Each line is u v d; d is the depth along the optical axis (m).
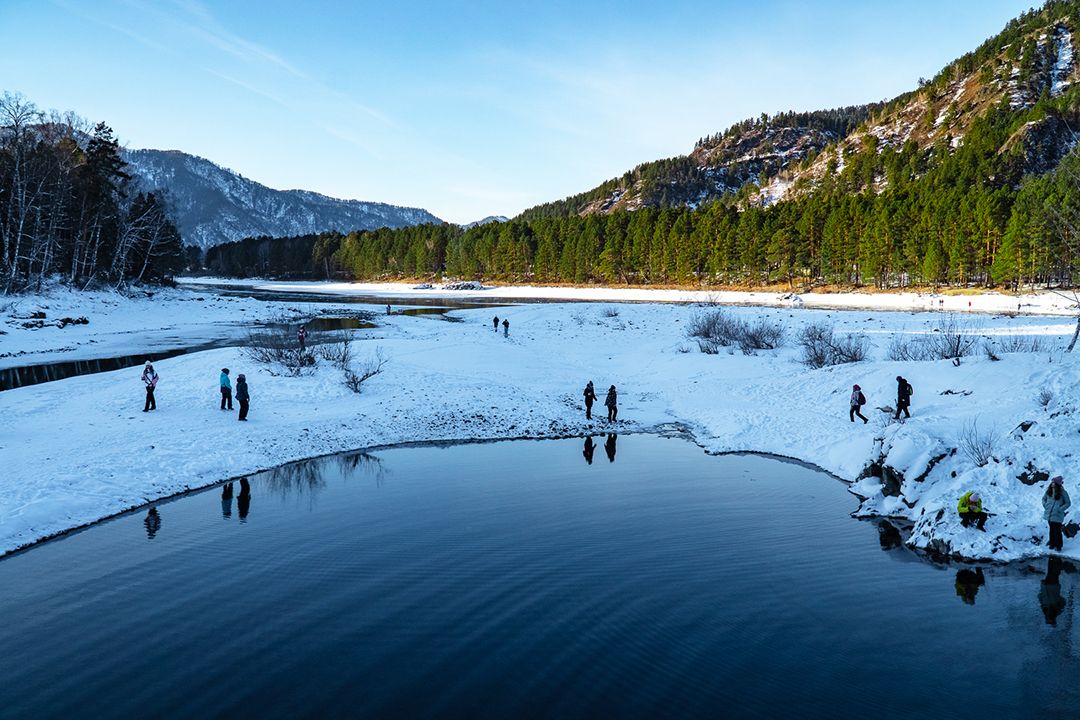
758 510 14.16
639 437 22.25
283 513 14.02
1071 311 60.56
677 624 8.79
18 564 11.17
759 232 108.56
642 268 124.94
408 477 17.08
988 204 83.75
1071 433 13.18
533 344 45.19
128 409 22.81
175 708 6.89
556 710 6.83
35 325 47.88
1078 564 10.90
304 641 8.35
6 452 17.08
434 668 7.68
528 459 19.11
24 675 7.57
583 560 11.16
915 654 8.02
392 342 40.00
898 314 53.38
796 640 8.37
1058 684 7.30
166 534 12.71
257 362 30.34
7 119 51.25
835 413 22.92
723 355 36.97
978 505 11.83
